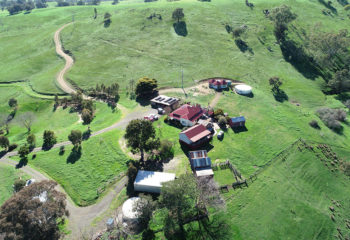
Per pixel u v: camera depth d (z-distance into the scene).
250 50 148.00
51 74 133.00
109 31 175.75
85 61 143.62
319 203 58.22
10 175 64.81
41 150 75.19
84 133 81.44
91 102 100.38
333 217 55.16
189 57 140.62
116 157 67.69
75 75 129.88
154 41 159.25
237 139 75.81
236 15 186.38
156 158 66.62
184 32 166.62
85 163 66.38
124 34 170.38
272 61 138.88
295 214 54.28
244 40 157.38
